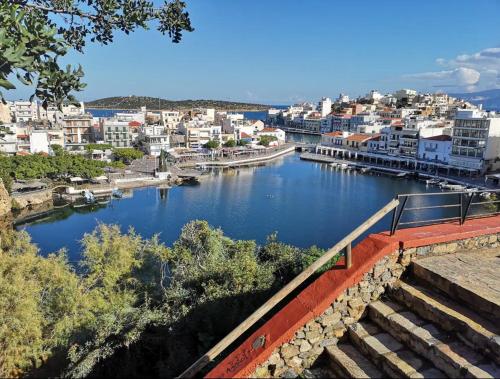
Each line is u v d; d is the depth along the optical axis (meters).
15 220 57.19
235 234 51.12
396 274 6.91
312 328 6.02
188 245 19.94
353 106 189.75
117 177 85.69
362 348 5.98
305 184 87.25
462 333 5.49
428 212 57.88
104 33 5.72
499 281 6.37
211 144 124.81
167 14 5.82
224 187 82.75
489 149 88.69
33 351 12.81
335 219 58.53
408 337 5.75
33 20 3.47
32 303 13.29
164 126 147.62
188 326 11.44
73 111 139.62
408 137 111.25
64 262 17.56
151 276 18.11
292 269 16.30
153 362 11.38
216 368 5.79
